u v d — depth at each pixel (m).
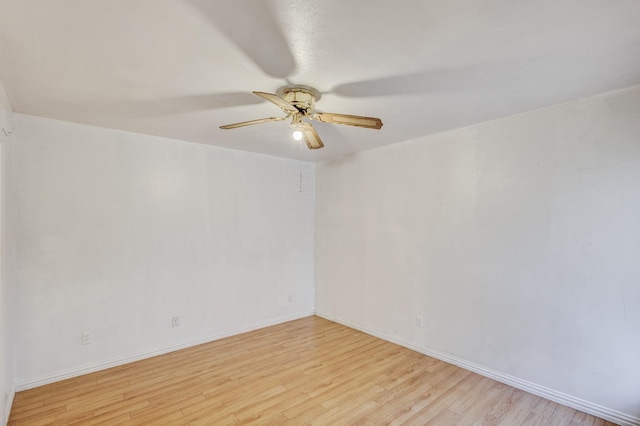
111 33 1.49
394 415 2.29
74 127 2.86
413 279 3.46
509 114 2.68
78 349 2.86
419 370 2.98
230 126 2.25
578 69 1.88
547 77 1.99
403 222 3.55
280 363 3.12
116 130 3.08
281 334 3.91
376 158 3.85
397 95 2.24
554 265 2.49
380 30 1.47
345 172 4.24
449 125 2.98
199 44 1.58
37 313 2.67
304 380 2.79
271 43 1.58
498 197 2.80
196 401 2.46
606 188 2.26
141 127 3.00
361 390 2.62
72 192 2.85
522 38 1.54
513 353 2.70
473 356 2.96
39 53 1.66
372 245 3.89
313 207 4.68
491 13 1.35
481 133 2.91
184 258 3.50
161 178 3.35
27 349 2.62
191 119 2.76
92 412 2.30
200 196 3.62
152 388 2.64
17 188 2.58
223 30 1.47
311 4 1.28
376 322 3.84
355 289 4.11
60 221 2.79
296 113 2.12
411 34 1.50
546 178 2.53
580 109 2.36
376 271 3.84
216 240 3.75
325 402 2.45
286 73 1.89
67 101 2.33
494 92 2.21
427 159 3.33
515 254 2.70
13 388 2.49
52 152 2.75
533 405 2.42
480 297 2.92
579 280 2.37
